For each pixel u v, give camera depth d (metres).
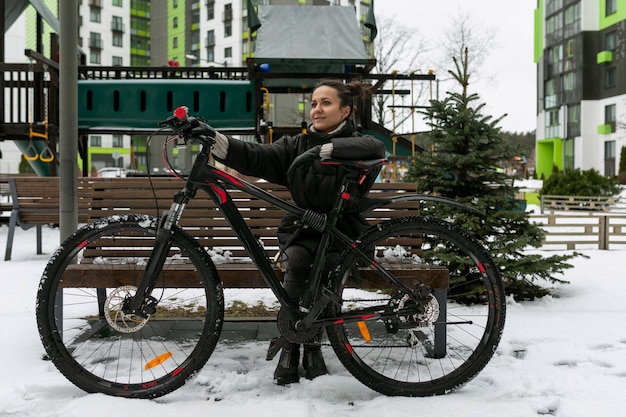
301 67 9.22
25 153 9.45
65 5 4.18
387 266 2.92
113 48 73.75
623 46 40.94
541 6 49.88
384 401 2.47
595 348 3.21
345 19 9.43
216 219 3.53
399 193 3.59
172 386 2.51
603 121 43.06
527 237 4.36
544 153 50.25
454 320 3.72
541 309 4.20
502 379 2.71
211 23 65.31
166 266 2.88
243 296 4.64
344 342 2.57
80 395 2.53
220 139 2.60
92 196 3.54
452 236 2.64
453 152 4.70
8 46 38.41
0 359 2.96
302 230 2.72
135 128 9.35
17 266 6.06
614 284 5.26
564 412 2.35
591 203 20.22
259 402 2.44
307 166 2.69
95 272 2.79
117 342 3.27
